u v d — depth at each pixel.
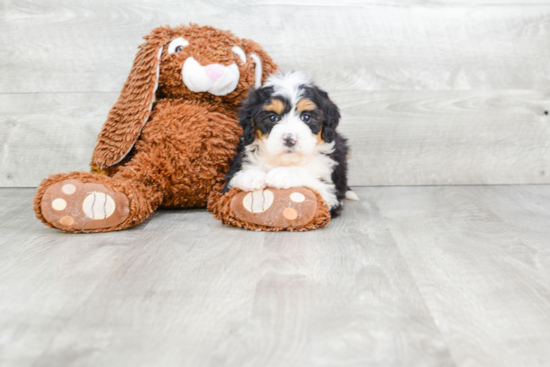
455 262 1.24
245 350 0.85
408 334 0.90
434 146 2.15
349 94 2.11
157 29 1.71
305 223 1.47
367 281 1.13
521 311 0.99
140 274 1.17
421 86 2.11
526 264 1.23
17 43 2.06
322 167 1.58
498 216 1.66
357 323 0.94
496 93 2.12
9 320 0.96
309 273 1.17
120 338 0.89
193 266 1.22
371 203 1.85
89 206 1.43
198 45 1.67
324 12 2.07
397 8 2.07
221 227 1.55
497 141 2.14
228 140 1.70
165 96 1.75
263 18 2.07
